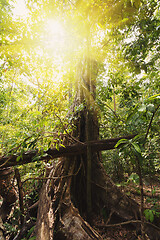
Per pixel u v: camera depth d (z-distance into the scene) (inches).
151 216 77.0
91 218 110.3
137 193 151.6
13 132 152.5
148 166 125.3
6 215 124.2
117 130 141.4
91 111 128.5
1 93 198.7
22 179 150.8
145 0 97.9
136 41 112.0
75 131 138.5
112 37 121.5
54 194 115.6
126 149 65.0
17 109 191.5
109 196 116.8
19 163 105.9
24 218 106.0
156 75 122.0
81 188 129.1
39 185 150.9
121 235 94.3
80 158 136.4
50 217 90.4
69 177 122.1
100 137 169.3
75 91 164.9
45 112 105.6
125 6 87.0
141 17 100.4
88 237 79.2
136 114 71.5
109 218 105.5
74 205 113.3
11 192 131.6
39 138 93.0
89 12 98.8
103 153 183.0
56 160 147.4
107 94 126.7
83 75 151.8
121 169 161.0
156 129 92.9
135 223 97.7
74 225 87.4
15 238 92.4
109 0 85.9
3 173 120.1
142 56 111.8
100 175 129.3
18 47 96.5
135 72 114.0
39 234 82.2
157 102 72.3
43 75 120.8
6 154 108.2
